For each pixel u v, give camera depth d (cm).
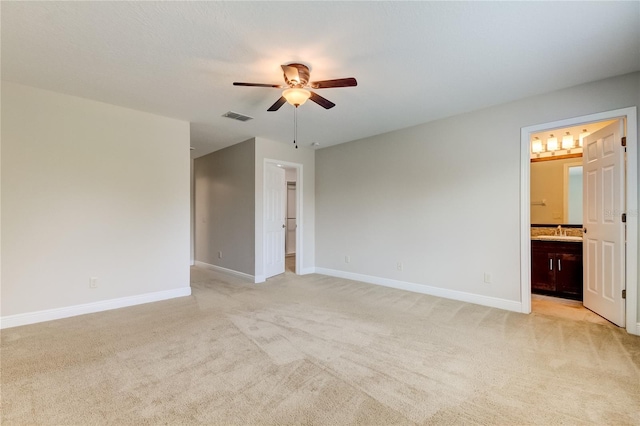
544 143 453
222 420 162
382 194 474
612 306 305
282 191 584
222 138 504
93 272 344
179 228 413
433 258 414
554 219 448
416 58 248
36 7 186
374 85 299
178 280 411
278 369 215
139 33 215
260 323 306
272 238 548
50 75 280
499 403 177
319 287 462
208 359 229
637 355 236
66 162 327
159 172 395
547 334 278
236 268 542
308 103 346
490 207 361
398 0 180
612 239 305
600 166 326
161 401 178
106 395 184
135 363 223
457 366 220
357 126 435
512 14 193
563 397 183
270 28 209
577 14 193
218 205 588
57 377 204
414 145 432
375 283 484
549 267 408
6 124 295
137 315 331
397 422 161
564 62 255
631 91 276
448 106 356
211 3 183
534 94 323
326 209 568
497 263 356
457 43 227
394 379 203
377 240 482
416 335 276
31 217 308
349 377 205
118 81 293
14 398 180
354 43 227
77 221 334
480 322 309
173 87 307
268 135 486
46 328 292
